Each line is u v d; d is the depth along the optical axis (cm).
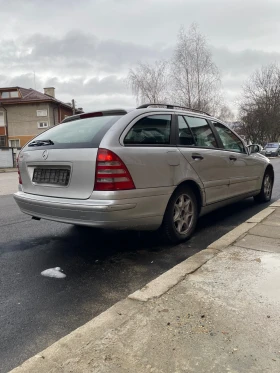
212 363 177
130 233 454
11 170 2395
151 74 2911
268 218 469
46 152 360
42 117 3738
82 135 353
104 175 312
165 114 396
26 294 285
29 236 461
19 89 3881
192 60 2869
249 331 203
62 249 401
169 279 276
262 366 174
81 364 179
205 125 467
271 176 664
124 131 336
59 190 345
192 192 416
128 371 173
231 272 286
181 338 198
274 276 277
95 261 359
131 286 296
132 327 210
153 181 347
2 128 3812
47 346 211
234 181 506
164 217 377
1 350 208
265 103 4922
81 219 323
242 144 559
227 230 466
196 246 398
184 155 394
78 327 231
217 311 226
